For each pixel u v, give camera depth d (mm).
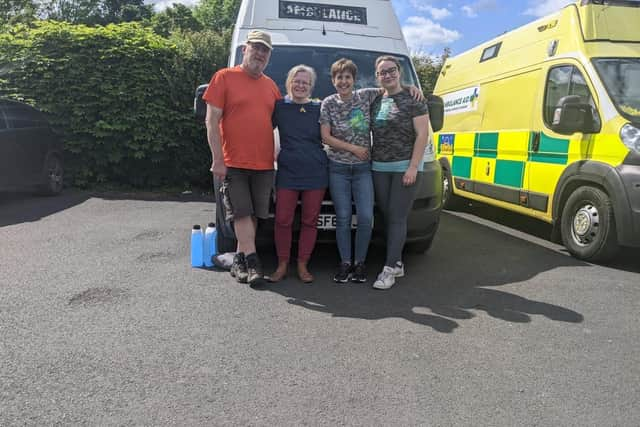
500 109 7410
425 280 4773
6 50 9562
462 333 3580
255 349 3266
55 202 8578
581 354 3305
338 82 4254
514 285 4680
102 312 3803
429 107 5008
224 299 4133
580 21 5992
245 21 5766
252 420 2525
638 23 5906
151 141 9812
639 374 3064
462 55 9219
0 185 7832
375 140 4398
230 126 4227
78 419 2492
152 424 2473
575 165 5648
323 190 4523
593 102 5500
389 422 2537
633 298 4379
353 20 5988
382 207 4574
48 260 5109
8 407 2574
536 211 6473
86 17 31812
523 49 7078
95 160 9930
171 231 6512
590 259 5508
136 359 3100
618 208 5062
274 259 5359
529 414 2633
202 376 2922
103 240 5965
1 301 3982
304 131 4363
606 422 2582
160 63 9867
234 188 4332
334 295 4297
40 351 3172
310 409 2629
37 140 8773
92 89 9539
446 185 9109
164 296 4164
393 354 3244
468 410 2656
